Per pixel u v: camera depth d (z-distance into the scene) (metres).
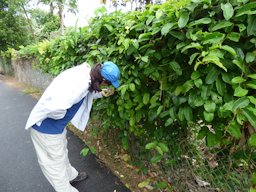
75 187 2.94
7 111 6.82
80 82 2.14
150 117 2.10
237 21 1.48
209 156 2.03
